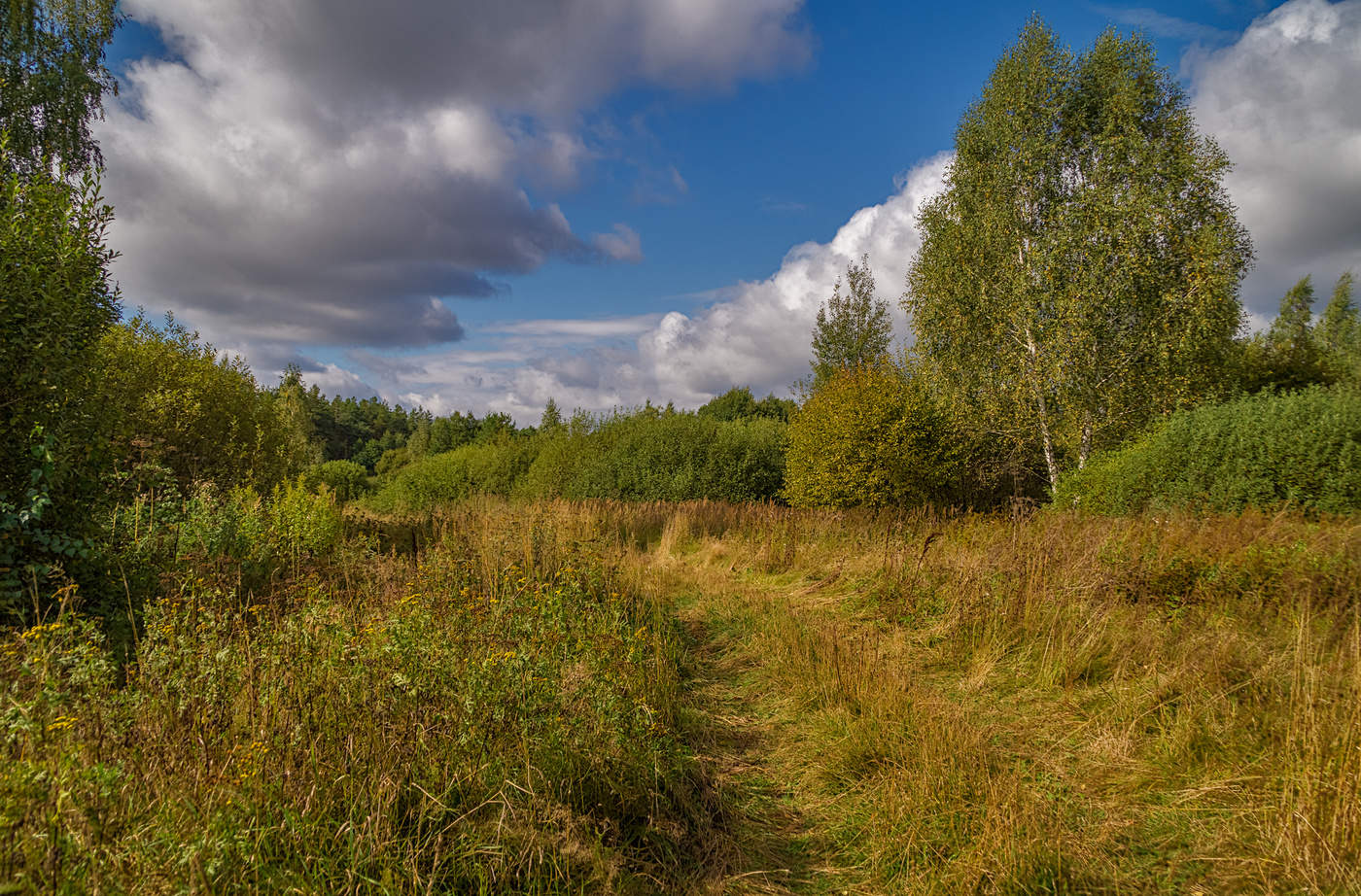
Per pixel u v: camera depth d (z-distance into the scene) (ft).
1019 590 19.42
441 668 11.41
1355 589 16.26
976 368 55.93
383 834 7.87
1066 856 8.87
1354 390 34.22
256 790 7.72
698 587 29.91
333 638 11.69
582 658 14.96
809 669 16.78
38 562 15.16
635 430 73.77
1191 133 49.42
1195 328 47.50
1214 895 8.42
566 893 8.24
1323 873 8.11
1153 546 21.61
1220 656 13.82
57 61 46.65
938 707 13.98
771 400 126.00
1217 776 10.81
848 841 10.50
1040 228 53.83
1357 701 10.18
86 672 9.04
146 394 34.45
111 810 7.12
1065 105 52.42
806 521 40.09
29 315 16.07
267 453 43.70
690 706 15.83
